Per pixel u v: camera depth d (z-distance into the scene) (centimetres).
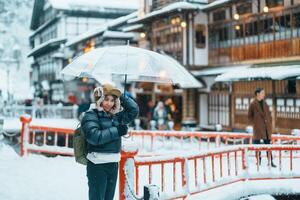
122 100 524
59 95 4059
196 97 2231
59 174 925
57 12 4203
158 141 1627
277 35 1736
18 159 1086
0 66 3753
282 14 1708
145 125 2392
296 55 1639
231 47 2008
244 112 1877
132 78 717
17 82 5669
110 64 582
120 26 3222
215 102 2108
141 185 834
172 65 614
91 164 493
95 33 3300
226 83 2006
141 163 593
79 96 3788
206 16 2195
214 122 2119
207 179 906
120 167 566
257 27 1842
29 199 709
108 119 488
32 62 5800
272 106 1706
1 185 801
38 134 1508
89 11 4169
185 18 2155
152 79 707
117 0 4284
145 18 2345
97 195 493
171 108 2250
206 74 2047
